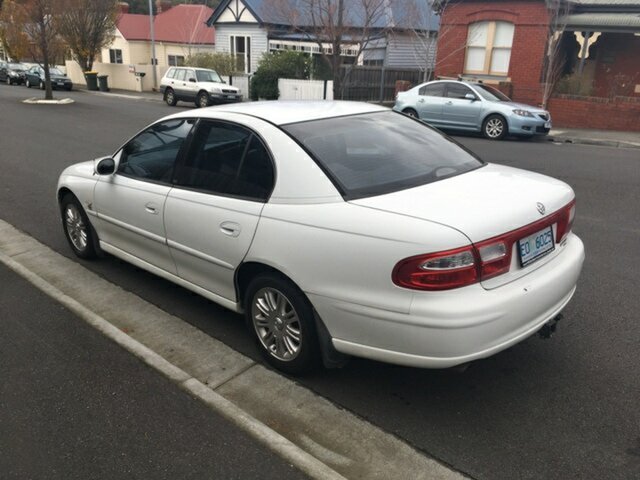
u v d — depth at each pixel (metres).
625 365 3.67
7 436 3.01
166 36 40.88
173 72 25.11
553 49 18.03
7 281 5.02
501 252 2.90
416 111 16.03
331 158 3.36
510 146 13.48
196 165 3.97
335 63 19.69
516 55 19.58
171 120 4.30
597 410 3.21
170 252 4.19
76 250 5.57
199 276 4.02
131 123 17.25
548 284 3.12
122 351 3.86
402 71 25.45
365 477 2.72
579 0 19.55
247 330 4.11
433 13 23.69
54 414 3.19
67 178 5.36
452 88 15.48
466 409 3.23
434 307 2.77
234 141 3.74
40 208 7.39
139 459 2.84
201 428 3.07
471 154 4.04
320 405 3.28
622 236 6.36
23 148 12.30
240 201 3.56
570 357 3.76
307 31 21.61
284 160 3.39
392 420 3.14
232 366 3.70
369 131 3.78
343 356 3.34
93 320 4.27
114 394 3.38
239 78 27.75
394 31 22.94
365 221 2.96
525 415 3.17
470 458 2.84
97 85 35.06
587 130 16.78
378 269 2.88
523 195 3.24
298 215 3.21
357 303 2.98
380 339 2.98
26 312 4.43
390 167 3.45
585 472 2.74
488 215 2.92
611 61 20.50
